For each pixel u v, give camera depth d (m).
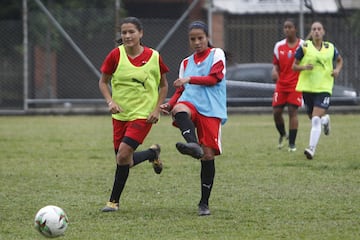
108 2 74.25
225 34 68.75
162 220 24.48
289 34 42.22
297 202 27.27
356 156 39.09
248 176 33.09
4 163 38.00
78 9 70.56
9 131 54.19
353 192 29.08
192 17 79.38
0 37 70.75
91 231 22.97
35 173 34.69
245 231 22.84
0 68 71.19
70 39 65.12
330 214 25.14
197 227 23.44
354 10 67.19
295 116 41.72
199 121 25.09
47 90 69.00
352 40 66.06
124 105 25.75
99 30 69.44
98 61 69.75
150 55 25.78
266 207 26.44
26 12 65.69
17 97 71.19
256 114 66.56
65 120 63.59
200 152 23.84
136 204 27.27
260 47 68.44
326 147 43.00
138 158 27.28
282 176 32.97
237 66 67.06
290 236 22.12
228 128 55.00
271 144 45.16
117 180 26.02
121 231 22.97
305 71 39.22
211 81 24.88
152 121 25.59
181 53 68.88
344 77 66.12
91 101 67.75
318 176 32.84
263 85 66.44
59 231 21.53
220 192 29.38
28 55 68.81
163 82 26.19
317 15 66.56
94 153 41.75
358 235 22.20
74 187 30.89
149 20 67.50
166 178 32.91
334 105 66.38
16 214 25.58
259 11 72.12
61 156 40.59
